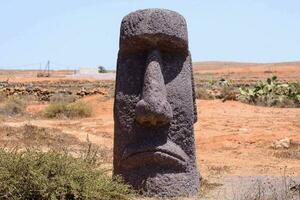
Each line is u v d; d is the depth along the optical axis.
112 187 8.49
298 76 82.75
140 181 9.60
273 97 34.06
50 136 19.05
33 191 7.90
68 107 29.61
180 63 10.02
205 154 17.73
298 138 20.03
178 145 9.76
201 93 35.41
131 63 10.01
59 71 116.56
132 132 9.79
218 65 125.75
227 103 30.97
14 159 8.11
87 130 23.31
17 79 75.12
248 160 16.47
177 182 9.59
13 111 30.75
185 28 10.07
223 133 21.34
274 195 9.26
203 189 10.37
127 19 10.05
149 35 9.74
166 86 9.80
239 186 10.92
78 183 8.07
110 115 29.81
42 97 40.72
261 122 24.14
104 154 15.60
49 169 8.08
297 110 29.59
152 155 9.55
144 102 9.45
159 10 9.88
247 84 59.47
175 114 9.77
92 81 71.06
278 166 15.21
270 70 94.44
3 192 7.86
